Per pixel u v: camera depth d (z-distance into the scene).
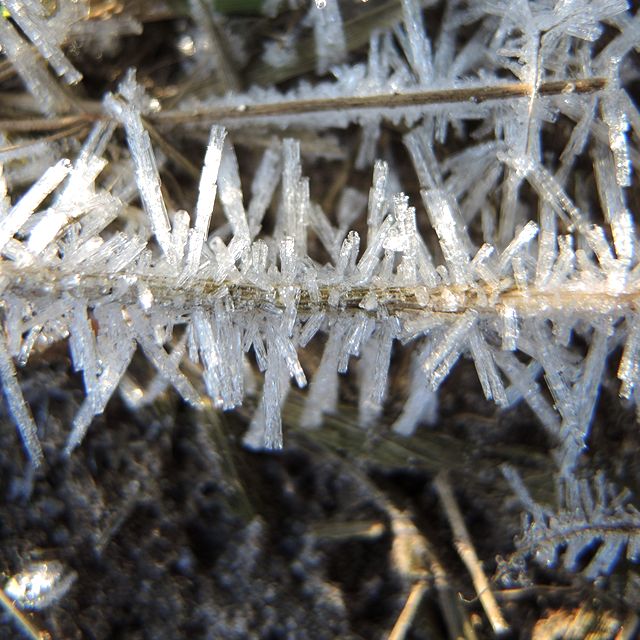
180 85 0.19
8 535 0.18
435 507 0.19
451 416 0.19
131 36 0.19
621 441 0.19
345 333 0.17
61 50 0.18
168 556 0.18
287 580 0.18
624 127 0.18
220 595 0.18
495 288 0.17
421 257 0.17
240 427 0.19
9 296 0.16
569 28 0.18
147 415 0.18
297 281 0.17
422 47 0.19
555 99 0.18
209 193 0.17
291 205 0.18
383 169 0.18
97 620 0.18
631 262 0.17
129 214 0.19
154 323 0.17
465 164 0.19
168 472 0.18
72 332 0.17
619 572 0.18
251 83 0.19
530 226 0.17
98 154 0.19
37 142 0.18
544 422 0.18
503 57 0.19
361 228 0.19
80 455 0.18
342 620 0.18
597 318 0.17
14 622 0.17
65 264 0.16
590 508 0.18
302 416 0.19
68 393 0.18
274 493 0.19
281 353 0.17
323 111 0.19
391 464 0.19
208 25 0.19
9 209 0.17
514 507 0.18
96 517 0.18
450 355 0.17
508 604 0.18
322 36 0.19
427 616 0.18
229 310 0.17
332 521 0.18
